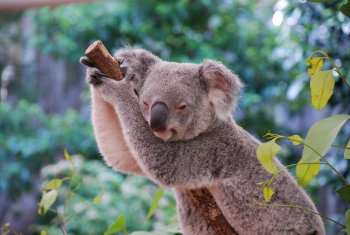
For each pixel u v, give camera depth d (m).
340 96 6.39
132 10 12.33
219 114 4.04
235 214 4.14
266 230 4.07
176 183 4.07
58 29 13.62
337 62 6.32
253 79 11.70
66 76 16.48
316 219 4.12
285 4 6.97
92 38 12.62
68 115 12.98
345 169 6.59
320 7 6.72
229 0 12.79
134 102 4.05
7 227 3.82
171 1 12.32
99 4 12.84
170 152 4.07
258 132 11.56
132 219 9.41
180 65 4.12
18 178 12.14
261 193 4.10
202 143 4.14
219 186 4.16
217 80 4.06
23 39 16.47
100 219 9.27
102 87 4.01
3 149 12.25
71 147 12.26
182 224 4.31
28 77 16.30
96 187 9.86
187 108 3.92
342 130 6.84
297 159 10.27
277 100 11.62
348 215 3.03
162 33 12.11
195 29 12.56
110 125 4.23
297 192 4.14
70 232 9.31
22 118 13.05
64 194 9.59
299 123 12.39
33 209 14.45
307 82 7.62
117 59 4.10
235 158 4.19
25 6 9.00
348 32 6.34
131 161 4.32
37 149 12.16
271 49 11.64
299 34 7.44
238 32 12.14
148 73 4.11
